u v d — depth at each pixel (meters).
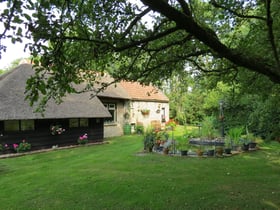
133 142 15.84
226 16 4.46
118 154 11.50
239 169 8.25
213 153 10.54
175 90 28.27
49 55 2.54
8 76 13.88
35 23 2.31
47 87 2.69
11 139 11.80
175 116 29.36
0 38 2.15
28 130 12.46
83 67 3.24
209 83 6.45
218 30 4.95
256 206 5.16
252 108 14.45
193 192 6.05
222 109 15.41
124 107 21.38
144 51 3.89
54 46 2.59
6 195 6.27
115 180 7.16
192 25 2.52
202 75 5.54
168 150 11.12
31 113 12.03
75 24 2.79
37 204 5.62
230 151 10.82
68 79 2.88
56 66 2.66
